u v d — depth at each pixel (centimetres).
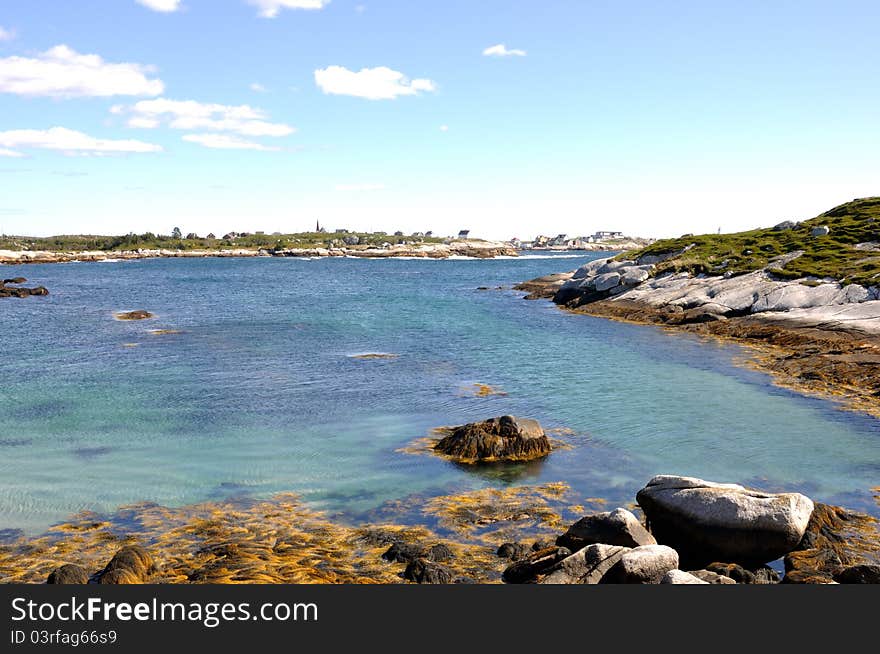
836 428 2648
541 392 3266
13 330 5447
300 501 1953
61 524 1789
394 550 1609
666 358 4200
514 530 1756
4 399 3125
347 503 1938
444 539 1702
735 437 2538
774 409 2933
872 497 1978
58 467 2228
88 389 3331
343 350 4509
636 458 2314
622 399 3122
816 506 1756
